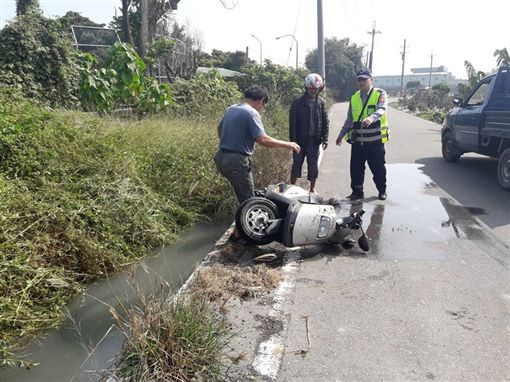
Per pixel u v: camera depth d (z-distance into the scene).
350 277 4.37
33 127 5.93
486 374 2.90
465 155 11.77
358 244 5.18
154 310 3.00
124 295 4.34
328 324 3.52
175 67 19.58
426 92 39.84
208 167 7.25
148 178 6.59
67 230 4.64
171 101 11.33
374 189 7.96
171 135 7.85
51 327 3.79
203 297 3.57
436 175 9.10
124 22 17.28
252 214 4.83
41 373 3.21
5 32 9.86
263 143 4.78
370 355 3.11
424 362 3.03
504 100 8.77
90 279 4.65
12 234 4.22
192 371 2.80
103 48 15.94
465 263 4.68
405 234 5.60
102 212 5.13
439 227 5.85
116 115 10.21
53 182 5.22
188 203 6.82
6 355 3.40
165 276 4.77
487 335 3.34
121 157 6.26
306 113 6.84
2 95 6.89
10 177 5.11
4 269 3.83
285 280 4.31
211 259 4.82
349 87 68.00
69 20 11.28
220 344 3.03
